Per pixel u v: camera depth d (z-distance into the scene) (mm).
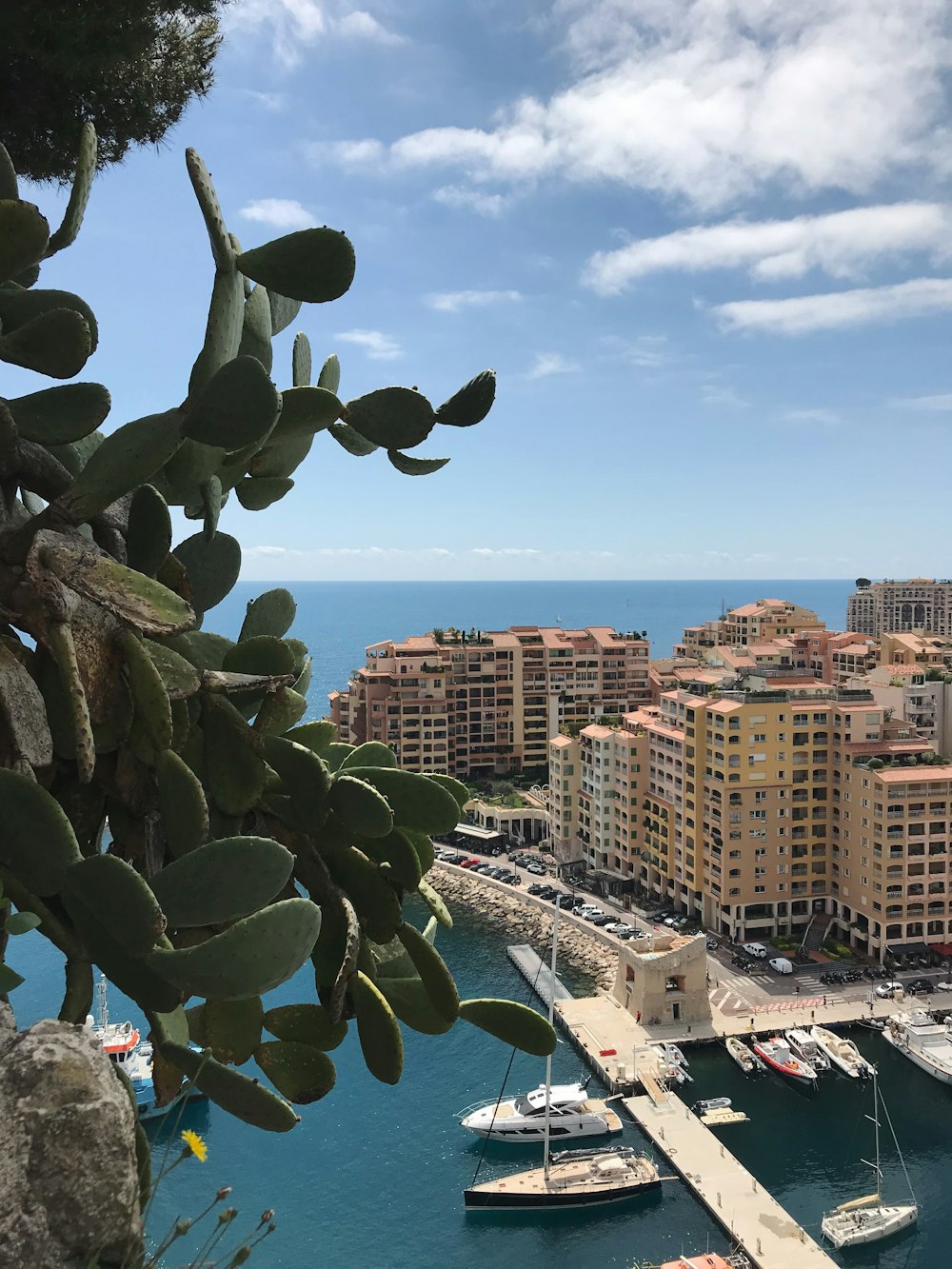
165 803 3727
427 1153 44719
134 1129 3150
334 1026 4074
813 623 147250
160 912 3168
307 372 5094
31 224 3672
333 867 4172
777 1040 55719
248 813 4152
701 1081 53531
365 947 4168
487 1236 39656
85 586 3600
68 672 3453
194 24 8766
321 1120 46812
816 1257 38062
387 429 4637
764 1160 45719
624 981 62125
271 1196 39500
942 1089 52125
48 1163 2514
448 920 4141
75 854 3256
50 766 3770
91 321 3996
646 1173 43375
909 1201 42250
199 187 3785
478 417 4609
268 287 4031
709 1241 40000
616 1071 53250
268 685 4102
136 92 8094
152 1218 35312
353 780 3918
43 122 7738
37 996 40188
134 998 3301
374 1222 39375
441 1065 53719
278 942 3170
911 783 66750
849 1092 52062
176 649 4586
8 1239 2416
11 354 3744
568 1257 38750
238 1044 4059
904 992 63188
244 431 3723
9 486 3887
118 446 3748
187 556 4742
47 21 6785
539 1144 46656
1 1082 2582
